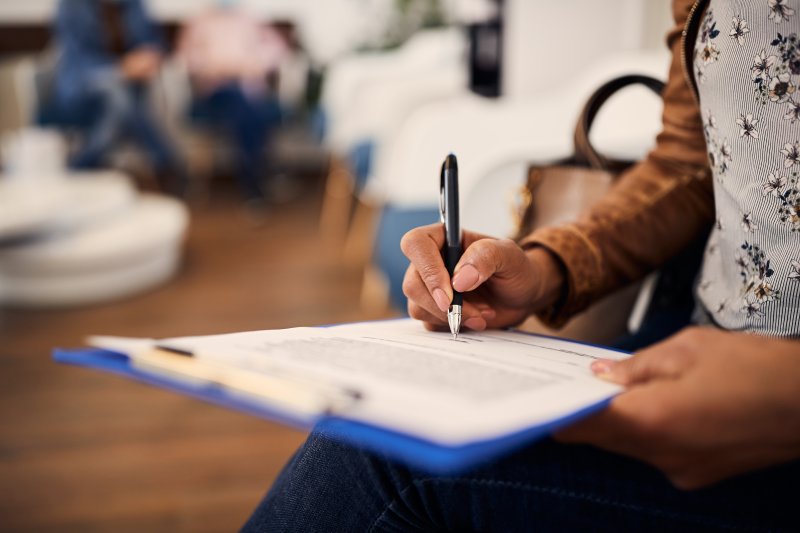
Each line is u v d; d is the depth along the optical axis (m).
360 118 2.69
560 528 0.40
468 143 1.45
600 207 0.65
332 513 0.45
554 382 0.36
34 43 4.44
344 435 0.43
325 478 0.45
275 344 0.41
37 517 1.19
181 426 1.50
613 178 0.73
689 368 0.35
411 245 0.52
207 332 2.02
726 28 0.51
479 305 0.56
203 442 1.44
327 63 4.57
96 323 2.12
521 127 1.44
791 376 0.33
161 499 1.24
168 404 1.61
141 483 1.29
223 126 4.00
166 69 4.21
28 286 2.27
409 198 1.48
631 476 0.39
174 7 4.62
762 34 0.48
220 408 1.59
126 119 3.70
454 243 0.53
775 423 0.33
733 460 0.34
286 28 4.61
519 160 1.20
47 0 4.50
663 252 0.64
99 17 3.71
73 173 3.67
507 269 0.53
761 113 0.49
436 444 0.27
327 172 4.68
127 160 4.61
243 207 3.78
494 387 0.34
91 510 1.21
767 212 0.49
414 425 0.28
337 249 2.92
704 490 0.38
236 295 2.36
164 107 4.24
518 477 0.40
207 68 3.81
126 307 2.26
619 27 1.74
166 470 1.33
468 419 0.29
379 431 0.28
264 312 2.20
